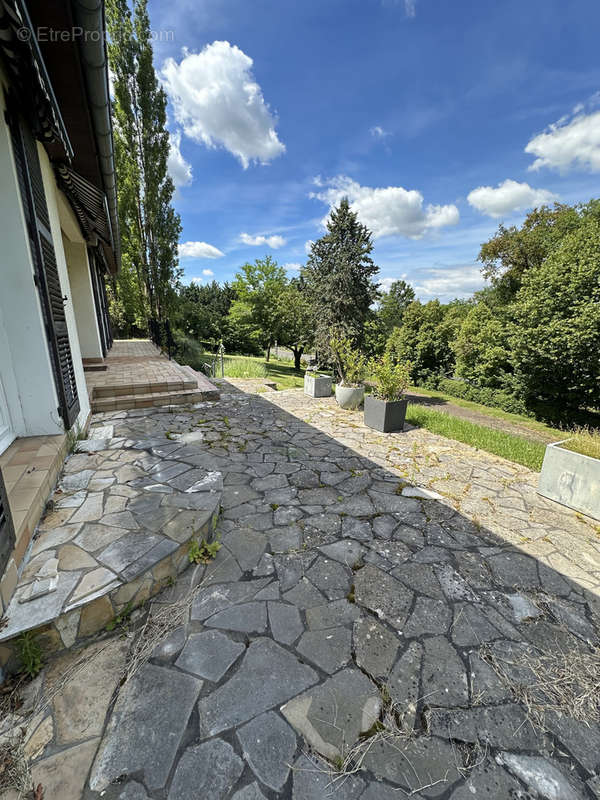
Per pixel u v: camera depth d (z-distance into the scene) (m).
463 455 4.05
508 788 1.08
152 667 1.42
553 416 11.66
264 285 21.67
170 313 15.29
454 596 1.88
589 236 10.06
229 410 5.53
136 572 1.64
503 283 17.39
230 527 2.44
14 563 1.49
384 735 1.21
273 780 1.07
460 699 1.35
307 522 2.56
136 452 3.23
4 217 2.35
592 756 1.18
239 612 1.72
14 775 1.05
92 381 5.73
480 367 14.73
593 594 1.94
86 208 4.94
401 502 2.92
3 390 2.59
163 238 14.07
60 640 1.42
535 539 2.44
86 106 2.62
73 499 2.30
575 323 9.55
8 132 2.21
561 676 1.46
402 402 4.88
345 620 1.70
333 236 17.20
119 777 1.06
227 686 1.35
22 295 2.51
